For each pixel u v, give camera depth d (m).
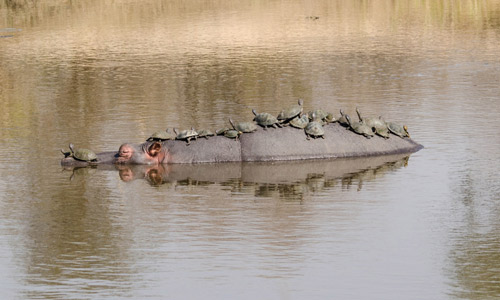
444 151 61.84
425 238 43.16
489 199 50.09
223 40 122.62
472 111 74.25
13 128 70.69
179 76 94.25
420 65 100.00
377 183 54.31
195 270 38.84
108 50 114.75
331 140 61.84
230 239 43.28
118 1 176.50
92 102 80.94
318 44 118.44
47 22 145.75
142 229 45.22
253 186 54.22
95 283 37.41
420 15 154.12
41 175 57.12
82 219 47.25
